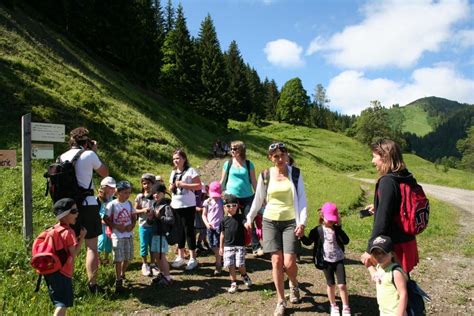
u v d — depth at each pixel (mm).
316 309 5270
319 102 145125
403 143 91438
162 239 6191
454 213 16281
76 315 4918
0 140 14375
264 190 5363
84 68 32375
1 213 8602
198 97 65625
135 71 50031
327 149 68250
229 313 5211
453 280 6809
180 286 6156
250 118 91438
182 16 65000
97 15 44281
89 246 5543
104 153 18969
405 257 3721
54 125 7000
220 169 26438
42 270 4203
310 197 16375
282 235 5117
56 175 5207
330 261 4984
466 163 86125
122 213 6000
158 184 6312
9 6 30188
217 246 6730
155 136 27375
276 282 5074
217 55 68625
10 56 22734
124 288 5957
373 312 5188
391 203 3697
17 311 4797
